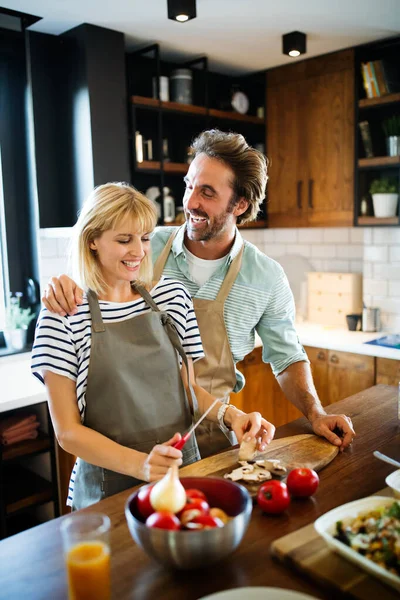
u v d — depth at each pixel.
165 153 3.35
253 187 1.74
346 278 3.55
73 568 0.82
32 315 3.02
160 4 2.49
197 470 1.28
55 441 2.43
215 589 0.89
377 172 3.37
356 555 0.90
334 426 1.50
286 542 0.98
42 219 2.92
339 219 3.38
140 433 1.36
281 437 1.53
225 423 1.46
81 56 2.77
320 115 3.39
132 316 1.42
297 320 3.77
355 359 3.09
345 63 3.23
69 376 1.30
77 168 2.91
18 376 2.58
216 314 1.79
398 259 3.29
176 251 1.83
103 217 1.29
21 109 2.92
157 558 0.88
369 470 1.32
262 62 3.47
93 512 1.15
